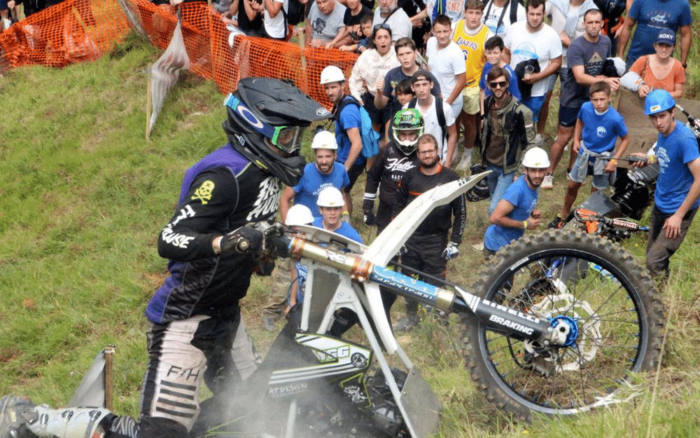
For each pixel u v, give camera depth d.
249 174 3.39
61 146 10.84
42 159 10.59
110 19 12.71
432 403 3.62
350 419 3.69
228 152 3.43
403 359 3.49
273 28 10.75
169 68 10.95
